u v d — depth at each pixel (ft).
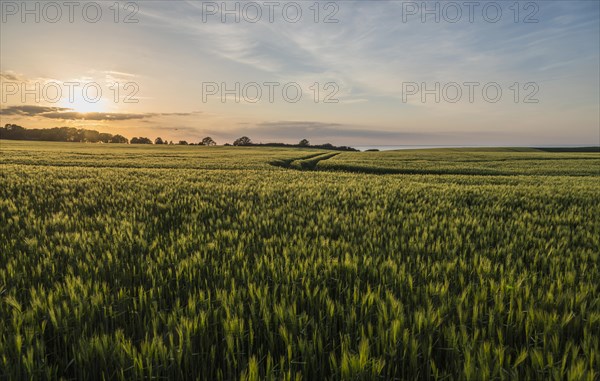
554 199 40.32
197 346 9.98
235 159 135.64
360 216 27.35
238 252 16.52
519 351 9.82
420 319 9.95
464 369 8.20
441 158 172.76
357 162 137.39
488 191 46.50
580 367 7.95
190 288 13.14
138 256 16.71
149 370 8.36
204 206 31.40
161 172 72.13
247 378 8.14
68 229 22.84
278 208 30.30
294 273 13.79
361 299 11.97
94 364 9.04
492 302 12.28
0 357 8.88
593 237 20.97
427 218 27.66
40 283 13.14
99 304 11.48
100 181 50.06
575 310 11.37
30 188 42.86
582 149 359.66
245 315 11.20
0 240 19.85
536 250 18.04
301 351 9.14
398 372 9.22
